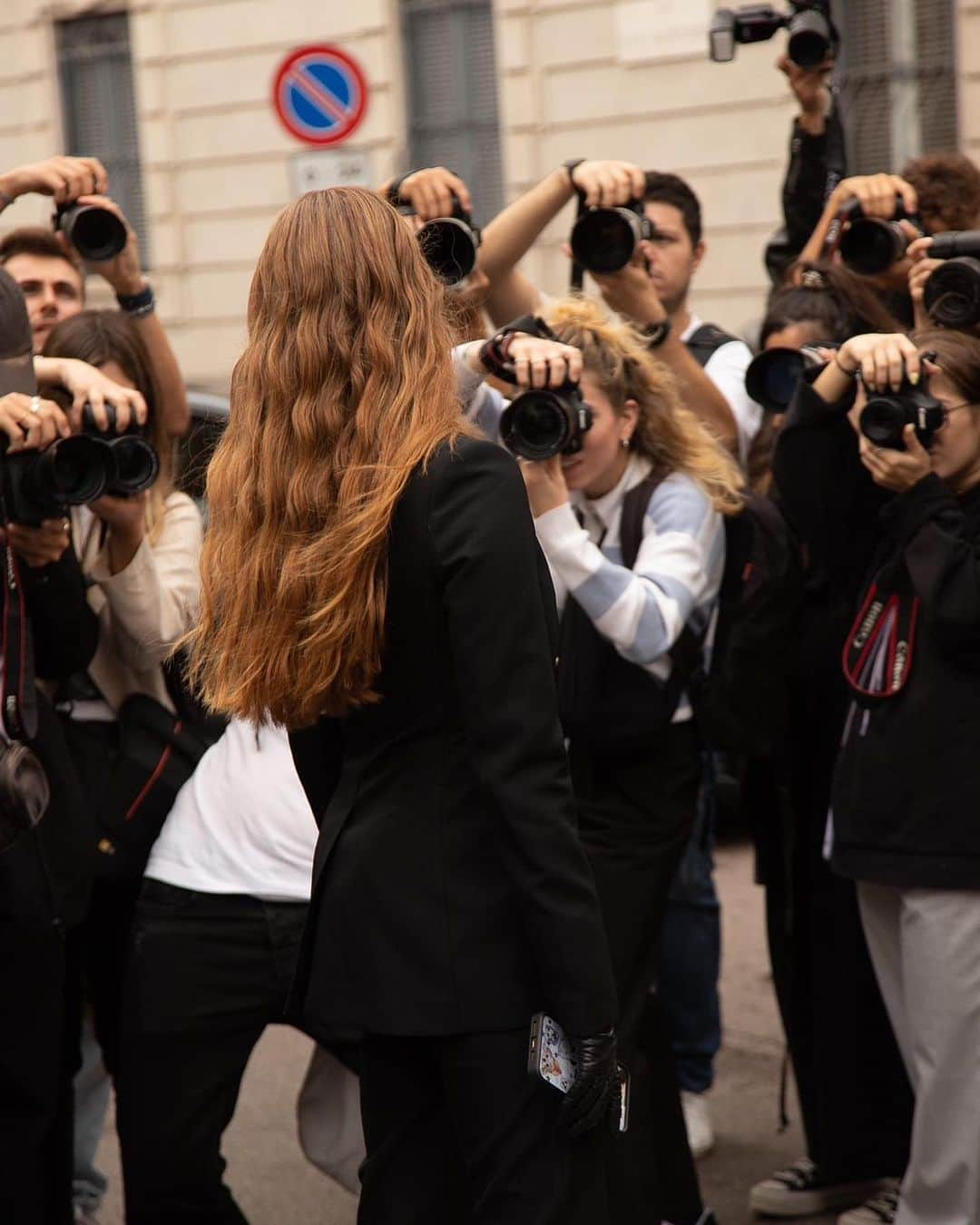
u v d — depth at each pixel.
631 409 4.11
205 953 3.77
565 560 3.83
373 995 2.83
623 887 4.00
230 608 2.94
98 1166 5.09
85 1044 4.56
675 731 4.12
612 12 14.12
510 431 3.74
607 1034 2.78
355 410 2.82
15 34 18.03
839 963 4.37
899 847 3.82
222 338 17.12
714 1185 4.78
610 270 4.53
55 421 3.48
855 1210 4.43
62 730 3.91
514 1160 2.80
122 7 17.47
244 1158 5.09
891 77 13.65
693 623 4.09
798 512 4.12
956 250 4.12
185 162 17.03
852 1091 4.39
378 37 15.85
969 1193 3.80
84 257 4.46
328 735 3.05
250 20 16.42
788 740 4.39
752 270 13.80
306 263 2.85
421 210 4.57
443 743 2.86
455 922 2.81
